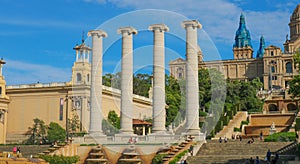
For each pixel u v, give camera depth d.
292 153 45.03
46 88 83.50
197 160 43.25
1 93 83.88
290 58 148.75
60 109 81.94
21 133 83.88
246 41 181.50
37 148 57.47
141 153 44.59
